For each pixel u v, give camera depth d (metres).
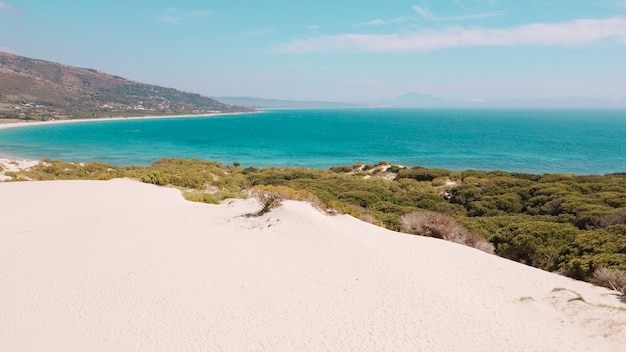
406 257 13.26
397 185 37.19
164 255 12.89
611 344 8.30
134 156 79.19
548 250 15.48
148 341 7.70
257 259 12.62
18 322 8.31
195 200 25.20
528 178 38.53
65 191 24.17
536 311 9.96
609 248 14.18
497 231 18.70
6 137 111.50
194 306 9.26
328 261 12.21
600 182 32.53
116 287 10.19
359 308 9.38
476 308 9.84
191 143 106.00
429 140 114.88
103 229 16.03
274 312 9.10
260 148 95.88
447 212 26.81
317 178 39.19
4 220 17.66
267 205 18.45
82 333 7.93
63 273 11.10
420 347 7.82
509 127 176.12
